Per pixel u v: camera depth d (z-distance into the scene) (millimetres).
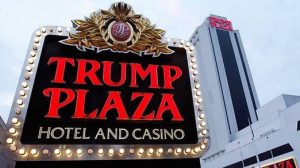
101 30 9797
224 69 124688
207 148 8258
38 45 8961
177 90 9461
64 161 7227
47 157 7000
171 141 8227
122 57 9758
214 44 131250
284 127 54938
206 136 8445
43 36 9219
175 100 9234
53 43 9320
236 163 69125
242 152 67062
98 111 8305
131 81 9156
